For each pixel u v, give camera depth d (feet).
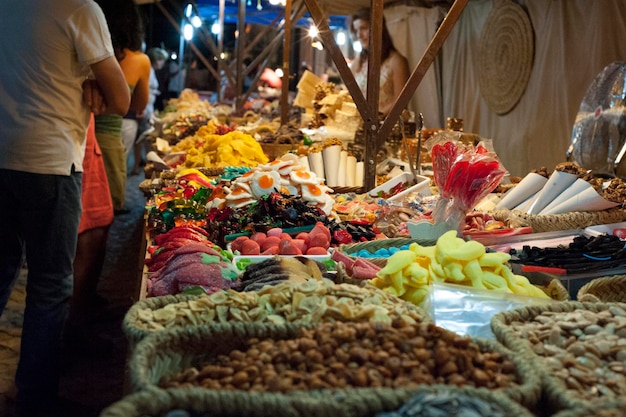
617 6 17.13
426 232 9.80
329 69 41.37
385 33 22.63
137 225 23.82
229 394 4.32
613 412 4.35
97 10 9.82
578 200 10.66
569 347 5.52
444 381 4.73
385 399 4.31
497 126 22.84
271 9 38.55
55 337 10.16
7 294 10.66
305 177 11.09
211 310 6.18
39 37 9.51
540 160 20.40
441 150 9.71
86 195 13.39
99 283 17.28
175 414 4.27
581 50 18.44
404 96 12.58
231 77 30.68
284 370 4.87
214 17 43.09
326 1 26.43
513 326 5.98
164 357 5.41
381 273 7.29
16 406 10.82
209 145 16.11
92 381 11.96
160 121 27.76
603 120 13.44
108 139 18.04
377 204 11.64
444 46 25.40
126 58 16.57
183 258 7.93
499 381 4.78
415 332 5.17
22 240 10.55
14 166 9.61
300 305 6.15
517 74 21.11
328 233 9.66
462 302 6.79
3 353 12.92
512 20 21.16
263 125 21.84
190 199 11.21
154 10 54.13
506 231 9.90
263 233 9.84
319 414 4.25
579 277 8.00
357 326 5.21
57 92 9.70
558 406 4.64
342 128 18.52
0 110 9.61
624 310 6.20
